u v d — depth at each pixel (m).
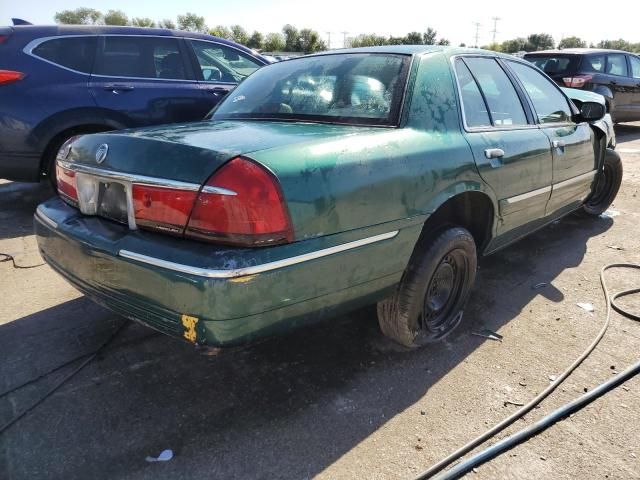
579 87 9.94
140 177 1.97
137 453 2.03
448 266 2.82
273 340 2.85
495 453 2.07
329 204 1.96
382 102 2.53
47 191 5.74
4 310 3.08
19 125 4.47
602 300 3.42
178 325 1.86
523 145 3.09
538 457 2.06
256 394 2.40
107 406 2.29
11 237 4.32
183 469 1.97
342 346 2.81
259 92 2.99
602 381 2.54
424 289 2.58
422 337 2.78
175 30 5.36
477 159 2.68
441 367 2.65
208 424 2.20
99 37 4.87
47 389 2.39
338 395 2.41
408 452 2.07
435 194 2.42
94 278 2.14
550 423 2.25
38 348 2.71
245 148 1.94
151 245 1.92
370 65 2.77
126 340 2.80
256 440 2.12
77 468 1.95
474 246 2.86
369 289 2.26
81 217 2.32
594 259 4.14
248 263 1.78
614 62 10.56
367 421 2.25
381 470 1.98
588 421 2.27
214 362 2.63
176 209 1.89
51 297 3.27
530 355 2.77
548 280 3.73
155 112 5.10
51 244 2.40
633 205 5.74
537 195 3.35
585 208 5.07
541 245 4.47
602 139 4.35
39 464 1.96
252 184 1.80
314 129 2.37
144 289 1.92
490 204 2.91
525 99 3.42
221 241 1.82
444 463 2.01
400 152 2.27
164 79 5.20
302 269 1.91
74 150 2.41
